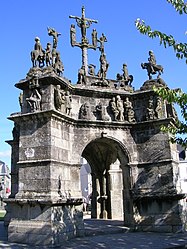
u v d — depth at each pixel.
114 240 16.27
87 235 17.80
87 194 60.75
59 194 16.59
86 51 22.52
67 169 18.03
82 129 19.44
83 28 22.69
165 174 19.22
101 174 27.98
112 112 20.48
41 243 15.23
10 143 23.64
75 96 19.80
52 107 17.42
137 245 14.82
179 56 11.61
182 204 19.28
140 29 11.84
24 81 18.16
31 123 17.58
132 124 20.53
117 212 27.08
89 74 22.70
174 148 20.27
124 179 20.50
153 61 21.38
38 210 15.86
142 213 19.53
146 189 19.58
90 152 27.14
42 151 16.88
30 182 16.80
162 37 11.71
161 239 16.42
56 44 19.48
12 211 16.73
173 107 21.16
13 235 16.23
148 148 20.06
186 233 18.25
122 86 21.98
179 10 11.42
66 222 16.50
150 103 20.41
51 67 18.20
